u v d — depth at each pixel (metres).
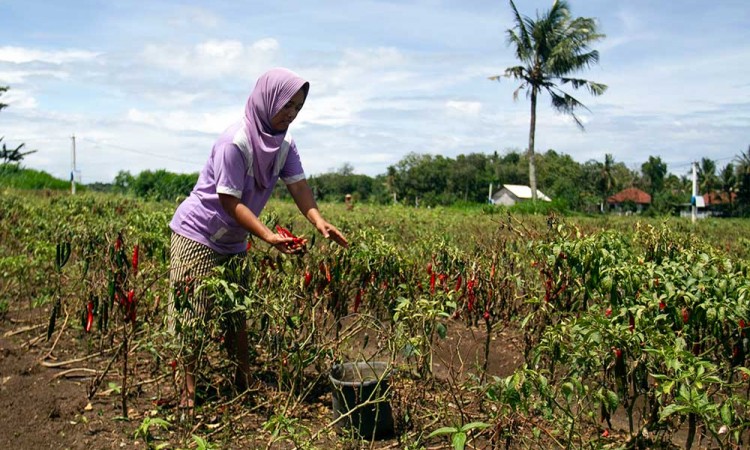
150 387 4.71
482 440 3.95
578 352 3.31
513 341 5.81
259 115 4.17
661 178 81.12
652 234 5.48
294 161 4.61
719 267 4.48
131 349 4.75
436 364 5.46
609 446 3.55
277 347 4.36
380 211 17.00
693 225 16.50
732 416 2.78
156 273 5.45
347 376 4.31
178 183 27.61
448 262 5.82
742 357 3.78
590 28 38.25
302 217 11.60
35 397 4.48
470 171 80.88
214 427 4.04
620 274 3.96
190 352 4.07
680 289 3.85
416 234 9.97
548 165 82.06
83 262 5.62
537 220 12.27
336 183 85.44
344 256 4.80
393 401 4.27
